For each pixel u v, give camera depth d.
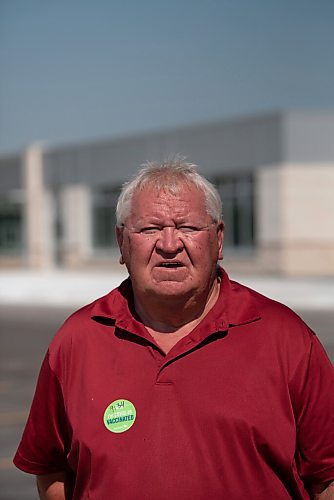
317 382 3.13
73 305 26.55
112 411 3.10
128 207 3.22
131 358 3.15
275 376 3.08
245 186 37.72
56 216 47.03
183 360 3.10
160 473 3.02
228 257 38.12
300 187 35.91
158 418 3.06
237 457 3.02
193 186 3.20
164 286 3.15
